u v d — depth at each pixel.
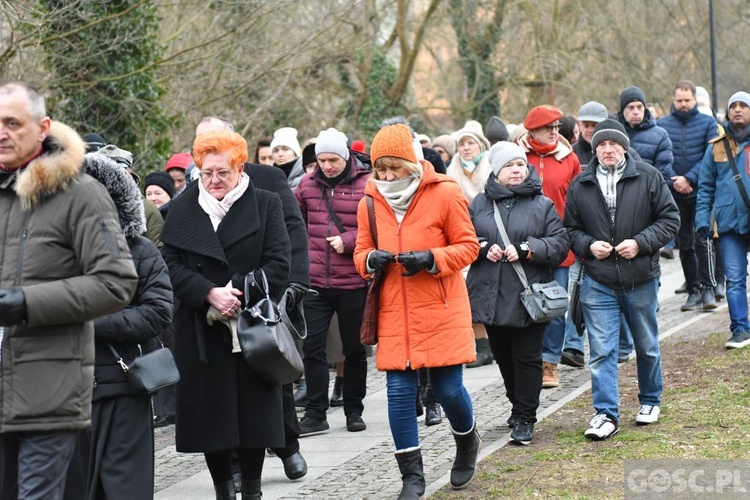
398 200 7.56
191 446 7.34
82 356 5.62
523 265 9.47
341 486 8.43
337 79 29.80
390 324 7.60
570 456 8.64
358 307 10.40
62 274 5.61
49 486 5.55
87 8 17.45
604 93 34.00
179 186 13.29
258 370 7.18
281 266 7.44
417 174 7.59
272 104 24.03
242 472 7.57
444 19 32.59
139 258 6.71
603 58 34.31
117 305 5.61
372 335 7.71
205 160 7.46
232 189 7.56
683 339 13.45
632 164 9.32
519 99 33.81
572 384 11.79
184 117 21.44
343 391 10.66
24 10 15.57
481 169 14.02
